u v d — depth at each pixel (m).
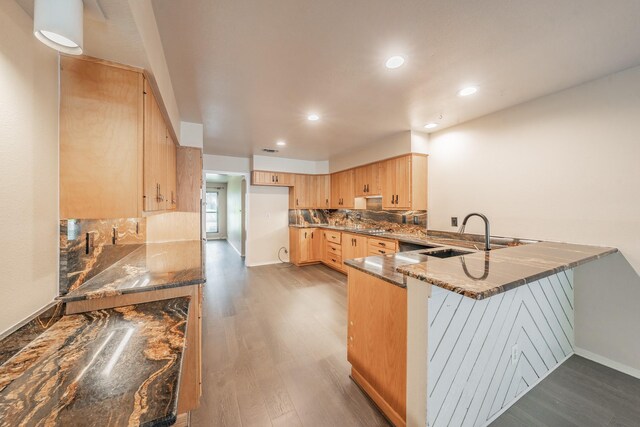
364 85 2.17
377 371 1.57
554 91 2.27
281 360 2.05
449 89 2.24
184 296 1.46
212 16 1.37
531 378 1.79
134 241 2.33
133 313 1.21
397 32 1.51
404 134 3.49
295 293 3.64
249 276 4.53
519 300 1.69
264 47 1.65
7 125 0.85
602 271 2.04
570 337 2.17
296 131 3.45
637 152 1.87
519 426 1.48
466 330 1.37
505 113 2.67
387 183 3.88
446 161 3.31
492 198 2.79
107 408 0.61
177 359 0.83
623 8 1.32
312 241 5.40
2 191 0.84
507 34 1.53
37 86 1.01
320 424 1.46
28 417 0.59
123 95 1.29
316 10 1.33
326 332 2.50
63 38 0.80
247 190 5.32
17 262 0.90
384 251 3.69
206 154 4.92
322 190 5.66
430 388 1.22
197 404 1.51
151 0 1.26
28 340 0.92
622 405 1.62
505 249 1.76
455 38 1.57
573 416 1.54
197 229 3.11
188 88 2.20
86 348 0.89
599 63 1.84
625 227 1.92
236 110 2.70
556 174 2.29
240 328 2.58
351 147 4.34
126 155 1.30
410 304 1.28
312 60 1.80
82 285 1.34
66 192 1.17
